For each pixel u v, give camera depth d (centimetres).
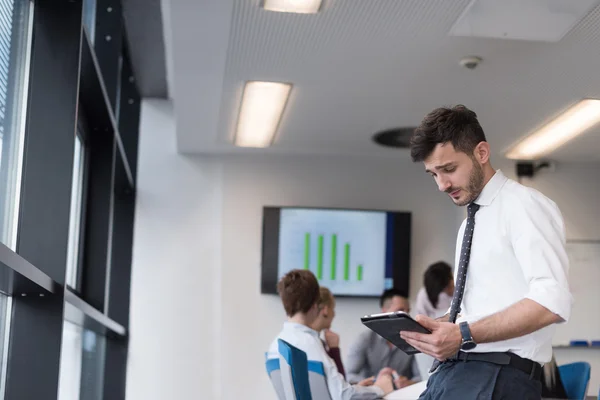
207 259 719
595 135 635
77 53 327
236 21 432
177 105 583
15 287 280
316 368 387
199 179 729
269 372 387
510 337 212
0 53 277
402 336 222
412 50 471
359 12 420
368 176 751
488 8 412
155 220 719
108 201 495
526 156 707
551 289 211
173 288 711
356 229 733
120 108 727
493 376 218
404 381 509
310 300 406
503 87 532
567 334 705
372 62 491
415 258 748
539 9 412
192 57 486
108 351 687
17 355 300
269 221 722
